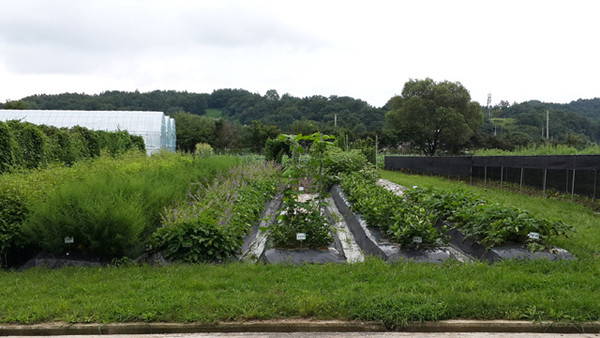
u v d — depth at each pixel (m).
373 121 62.88
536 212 9.09
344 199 10.91
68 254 6.05
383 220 7.05
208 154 22.80
